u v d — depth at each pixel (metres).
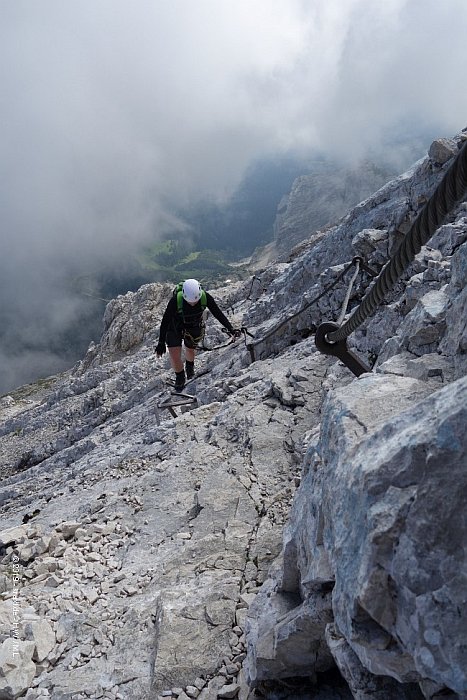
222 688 5.05
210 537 7.75
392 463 2.95
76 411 39.72
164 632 5.76
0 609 6.71
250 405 11.95
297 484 8.91
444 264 10.87
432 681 2.74
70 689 5.37
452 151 17.94
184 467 10.19
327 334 6.59
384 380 4.57
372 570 2.80
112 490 10.19
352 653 3.59
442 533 2.61
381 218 20.33
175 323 9.88
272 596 5.04
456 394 2.94
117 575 7.45
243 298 43.50
